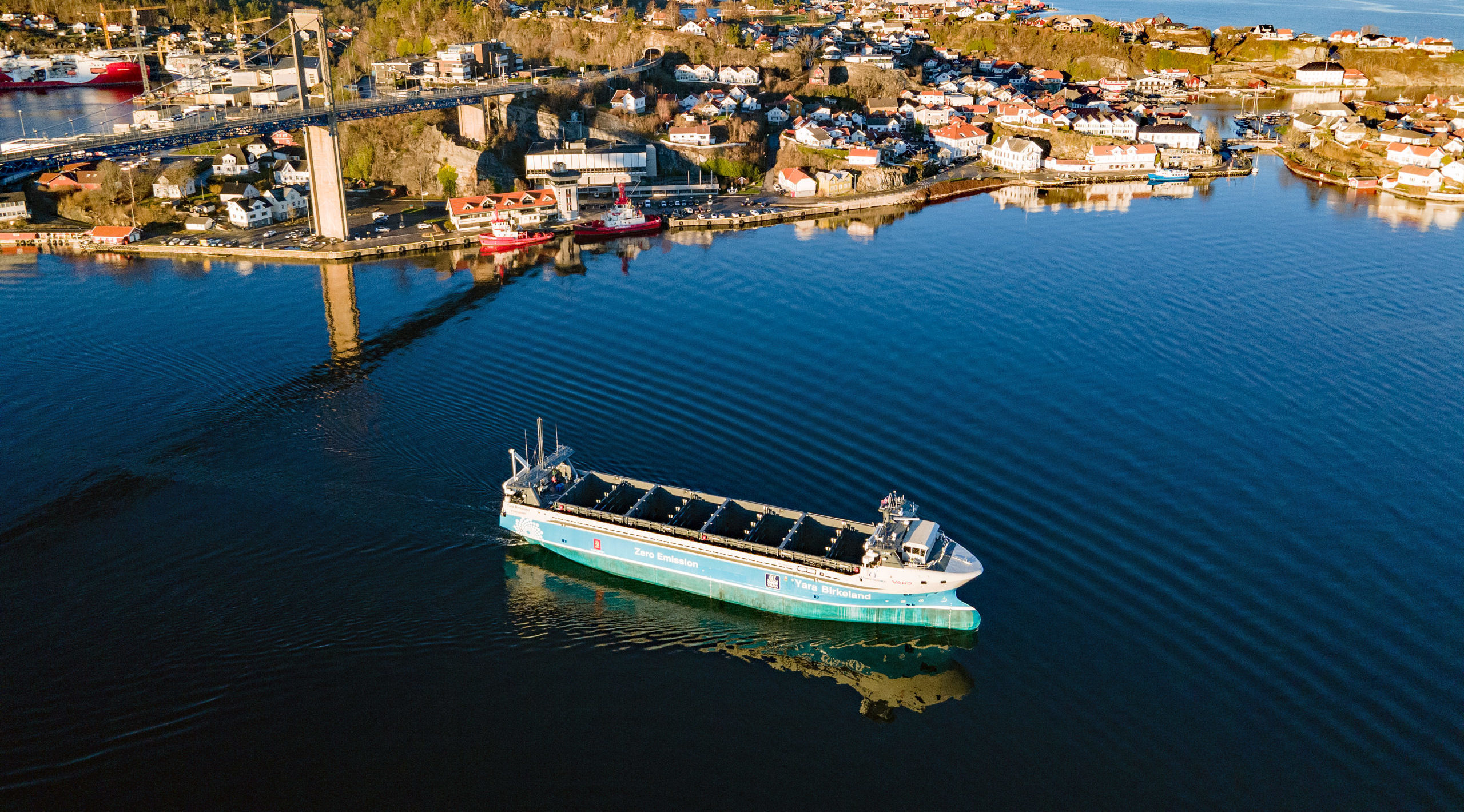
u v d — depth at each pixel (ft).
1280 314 584.40
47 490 397.80
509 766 274.77
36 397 476.13
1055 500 390.63
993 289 622.95
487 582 353.51
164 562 356.38
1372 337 552.82
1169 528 375.66
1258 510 388.98
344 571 354.54
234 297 619.26
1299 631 325.21
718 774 274.16
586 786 268.82
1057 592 341.00
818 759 280.31
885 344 536.01
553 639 327.26
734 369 502.38
